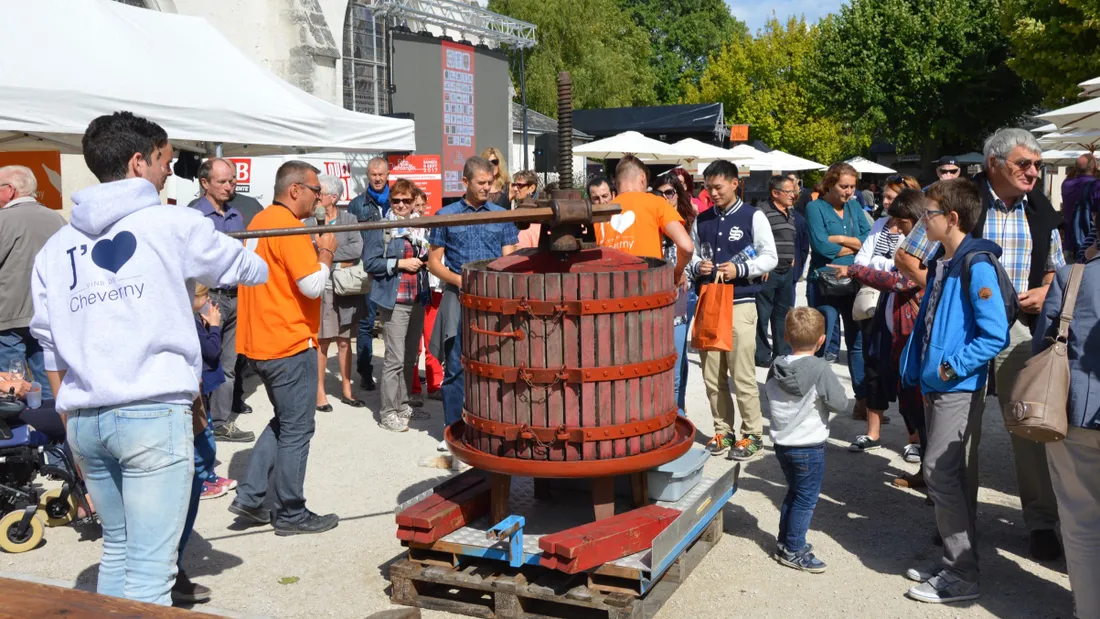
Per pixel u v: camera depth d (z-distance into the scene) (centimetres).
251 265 341
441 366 850
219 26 1659
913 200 575
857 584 438
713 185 633
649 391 383
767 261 615
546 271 391
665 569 394
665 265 392
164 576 314
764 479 600
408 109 1892
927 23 3181
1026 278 482
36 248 623
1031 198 489
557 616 394
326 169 1523
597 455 374
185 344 316
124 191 312
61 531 522
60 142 852
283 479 502
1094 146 989
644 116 3109
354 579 448
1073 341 365
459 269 609
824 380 438
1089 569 374
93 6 729
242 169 1134
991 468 617
